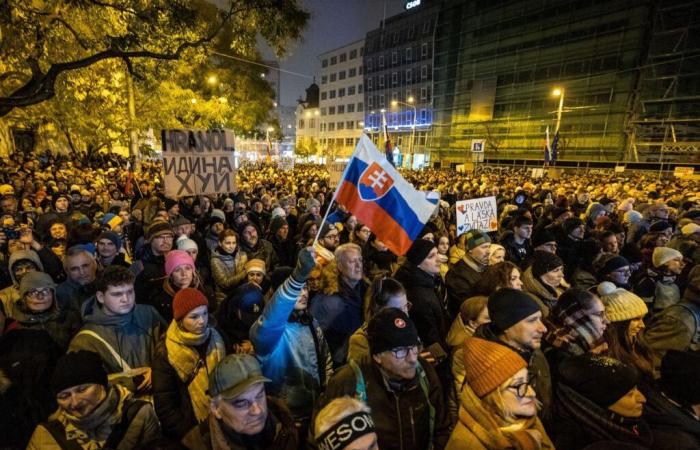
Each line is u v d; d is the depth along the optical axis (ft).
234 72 113.91
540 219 24.68
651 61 109.91
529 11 139.13
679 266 13.32
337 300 10.55
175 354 7.82
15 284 11.76
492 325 7.79
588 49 123.75
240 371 5.99
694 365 6.96
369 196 9.95
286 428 6.63
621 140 117.50
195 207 29.45
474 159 157.58
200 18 27.45
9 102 21.33
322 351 8.77
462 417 6.40
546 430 7.83
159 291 12.55
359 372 7.01
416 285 11.08
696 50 100.07
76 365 6.41
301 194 39.99
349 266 10.63
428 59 183.73
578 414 6.72
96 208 29.09
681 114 104.73
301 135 322.55
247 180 59.98
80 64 23.16
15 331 9.34
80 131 57.62
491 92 153.28
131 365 8.79
